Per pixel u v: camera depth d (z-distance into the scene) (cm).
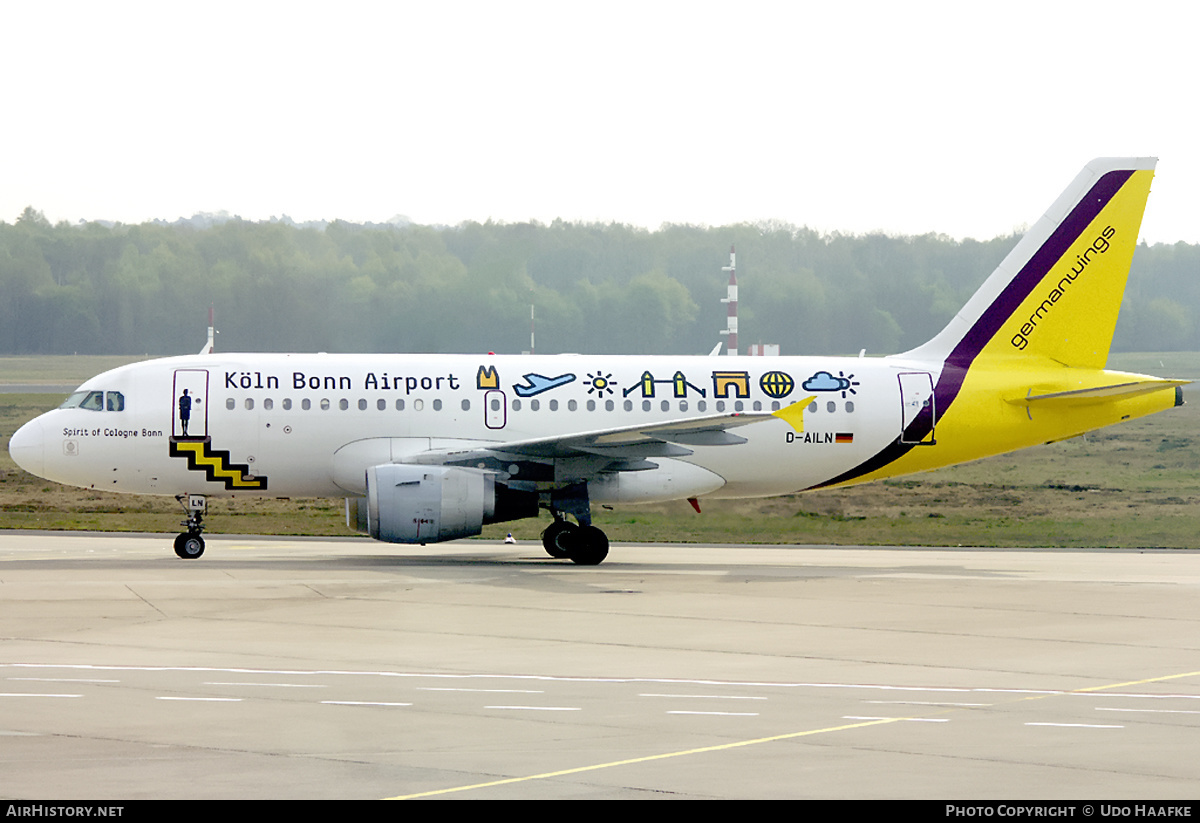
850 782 3158
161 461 8631
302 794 2992
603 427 9050
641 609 6406
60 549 9288
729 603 6688
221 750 3409
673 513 12912
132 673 4481
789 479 9394
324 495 9012
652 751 3456
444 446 8812
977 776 3225
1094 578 8250
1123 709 4091
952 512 14425
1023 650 5288
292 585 7131
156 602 6362
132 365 8844
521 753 3416
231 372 8762
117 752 3375
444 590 7031
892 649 5278
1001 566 9175
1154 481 17425
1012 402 9475
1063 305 9606
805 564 9119
